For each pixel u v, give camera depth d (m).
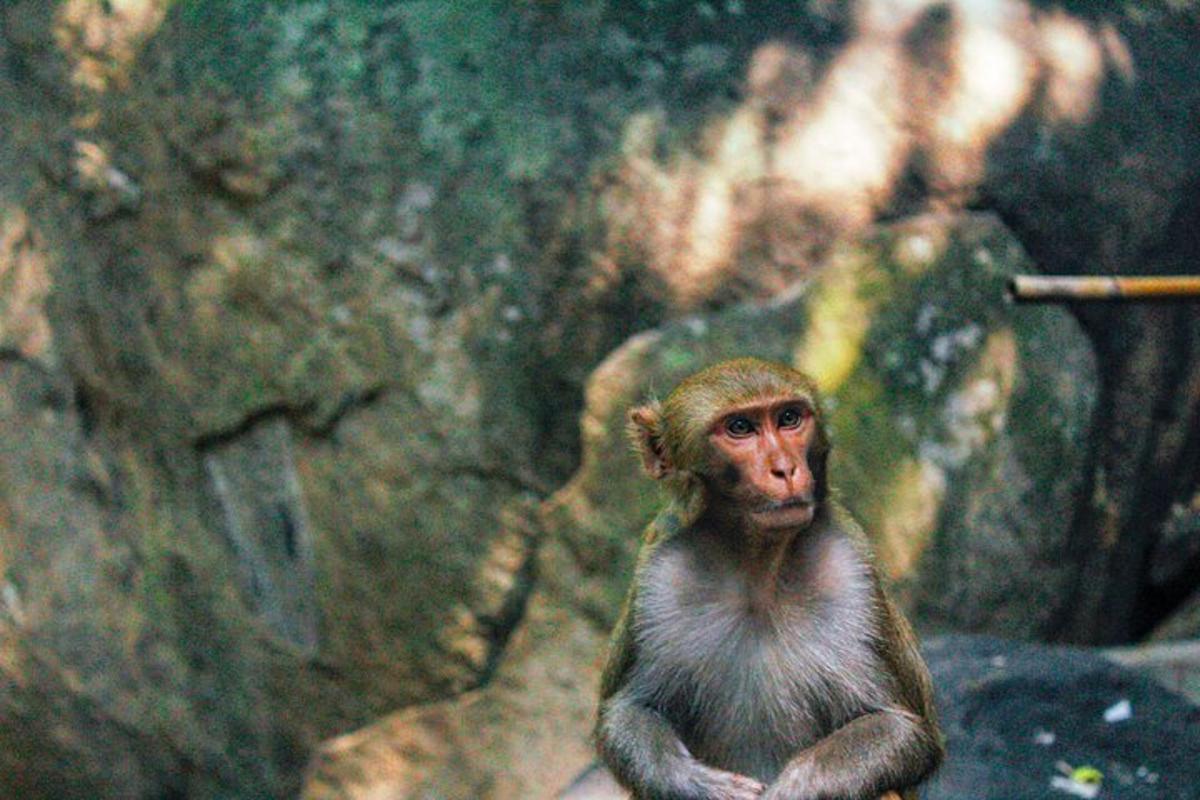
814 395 5.87
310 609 12.60
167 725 13.20
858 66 12.09
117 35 12.55
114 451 13.23
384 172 11.84
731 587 6.11
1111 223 12.34
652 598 6.17
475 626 12.05
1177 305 12.70
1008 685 9.07
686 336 11.58
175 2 12.35
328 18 11.99
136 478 13.14
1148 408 12.68
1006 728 8.87
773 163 11.84
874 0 12.38
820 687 6.07
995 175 12.02
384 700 12.41
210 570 12.85
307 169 11.89
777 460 5.67
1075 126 12.26
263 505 12.59
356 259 11.88
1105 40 12.63
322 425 12.18
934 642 9.73
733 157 11.82
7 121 13.19
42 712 13.62
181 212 12.35
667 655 6.12
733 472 5.75
